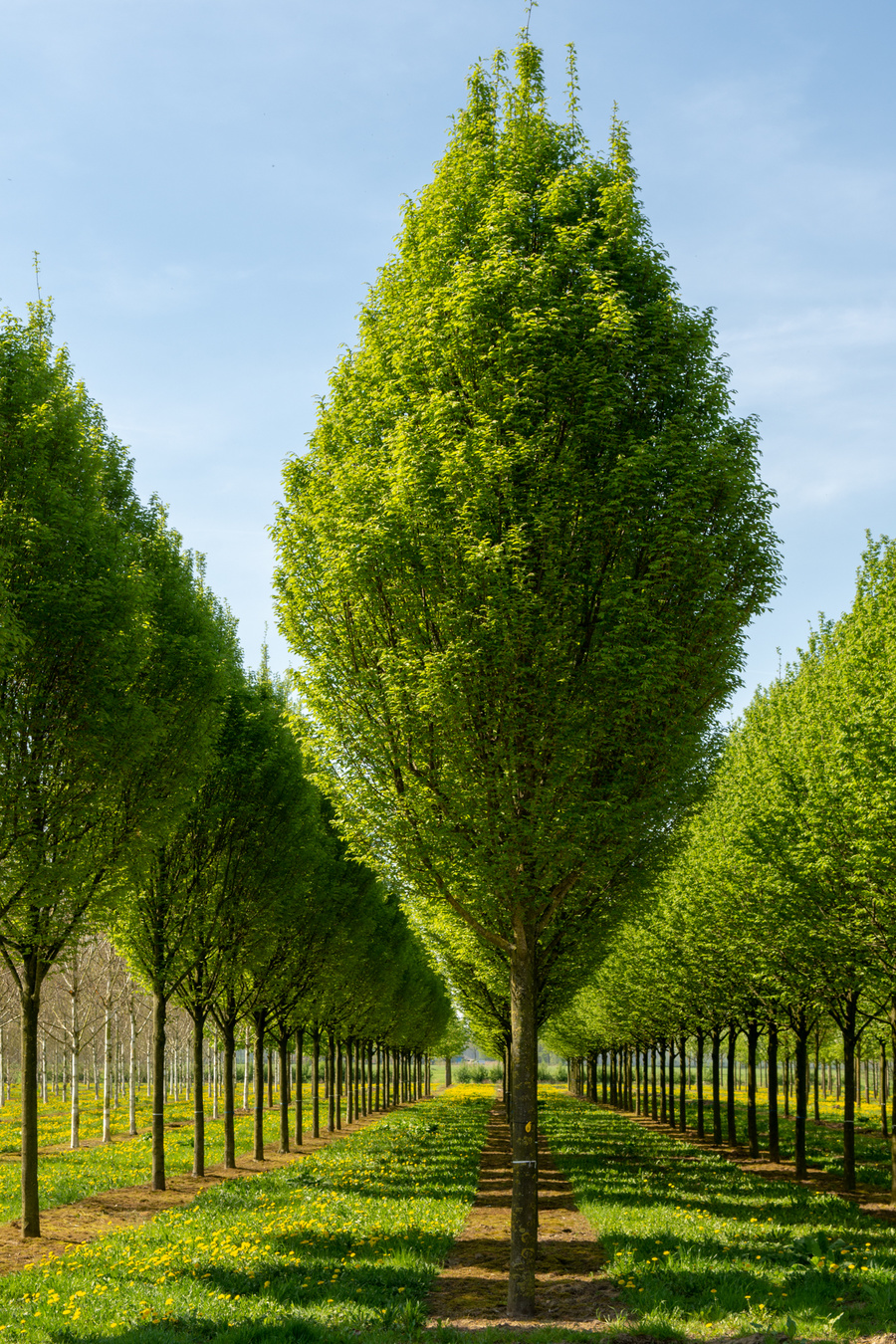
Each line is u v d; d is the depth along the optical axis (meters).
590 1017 57.94
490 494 11.66
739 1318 9.57
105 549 14.77
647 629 11.91
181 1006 25.33
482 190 13.34
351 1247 13.82
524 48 14.09
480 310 12.20
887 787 16.06
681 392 12.92
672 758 12.73
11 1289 11.28
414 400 12.70
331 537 12.92
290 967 30.05
